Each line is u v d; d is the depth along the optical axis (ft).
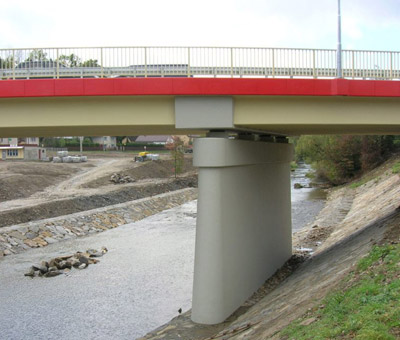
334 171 217.56
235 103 49.88
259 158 59.41
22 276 81.92
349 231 85.25
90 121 48.62
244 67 49.98
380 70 52.54
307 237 96.58
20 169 217.36
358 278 38.27
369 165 204.44
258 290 59.11
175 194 204.44
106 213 143.84
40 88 45.93
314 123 50.75
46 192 177.17
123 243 109.70
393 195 103.35
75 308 64.28
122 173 233.35
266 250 63.57
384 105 51.29
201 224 49.01
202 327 48.01
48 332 56.08
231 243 51.13
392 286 31.68
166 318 58.95
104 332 55.36
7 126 48.39
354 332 26.55
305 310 36.99
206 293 48.73
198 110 48.55
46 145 385.50
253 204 58.34
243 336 39.96
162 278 77.77
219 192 48.98
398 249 40.24
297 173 317.42
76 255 93.35
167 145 280.31
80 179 214.07
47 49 49.37
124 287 73.36
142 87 46.73
